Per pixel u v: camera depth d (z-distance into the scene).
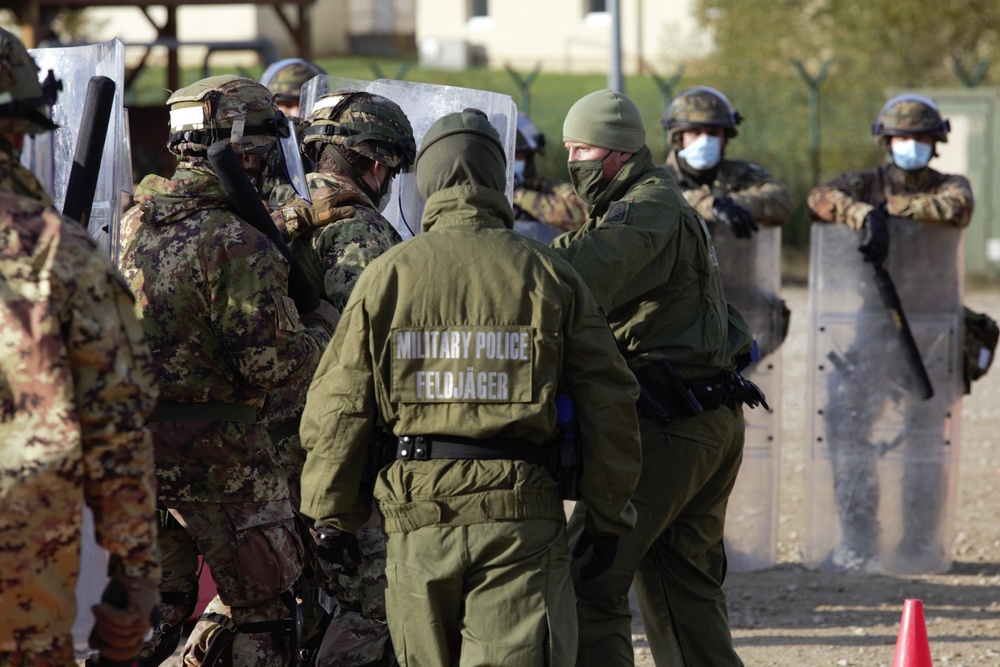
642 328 13.87
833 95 69.50
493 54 140.25
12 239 8.34
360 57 151.12
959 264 21.98
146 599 8.65
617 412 10.98
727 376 14.16
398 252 11.00
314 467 11.07
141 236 12.66
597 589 13.55
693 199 21.62
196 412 12.55
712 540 14.59
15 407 8.31
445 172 11.16
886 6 81.06
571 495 11.20
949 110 63.97
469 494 10.70
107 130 11.95
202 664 13.32
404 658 10.99
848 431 22.30
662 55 113.06
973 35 81.81
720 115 21.62
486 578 10.69
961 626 19.27
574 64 137.12
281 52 138.25
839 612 20.12
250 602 12.75
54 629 8.50
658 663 14.70
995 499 27.75
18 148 9.02
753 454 22.31
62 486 8.31
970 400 40.72
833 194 21.91
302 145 14.73
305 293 12.90
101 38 100.12
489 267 10.84
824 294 22.20
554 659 10.60
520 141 23.50
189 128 12.80
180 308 12.34
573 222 23.28
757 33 86.06
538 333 10.73
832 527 22.64
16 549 8.28
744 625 19.45
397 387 10.81
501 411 10.69
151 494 8.67
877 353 21.98
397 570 10.95
